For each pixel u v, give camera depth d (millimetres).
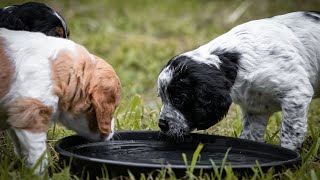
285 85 4793
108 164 3949
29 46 4145
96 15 11938
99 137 4504
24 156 4184
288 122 4844
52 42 4238
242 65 4746
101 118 4324
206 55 4703
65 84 4148
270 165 4102
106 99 4332
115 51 9891
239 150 4789
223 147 4848
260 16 11305
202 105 4547
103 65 4379
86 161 4016
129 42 10266
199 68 4566
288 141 4859
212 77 4566
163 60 9531
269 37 4875
